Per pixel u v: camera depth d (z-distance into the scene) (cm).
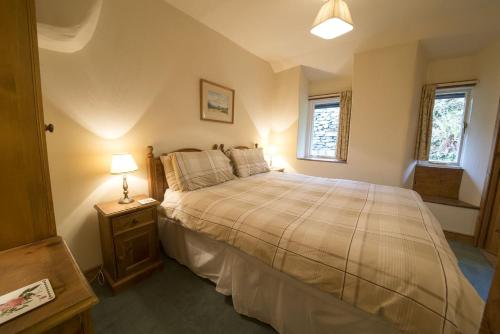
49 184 90
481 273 189
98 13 140
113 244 152
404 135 260
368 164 288
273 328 130
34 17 82
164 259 198
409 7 203
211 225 145
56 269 73
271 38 276
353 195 186
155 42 202
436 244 102
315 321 110
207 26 249
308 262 103
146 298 151
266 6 211
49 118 145
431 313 74
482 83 252
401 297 80
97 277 172
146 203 171
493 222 220
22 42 80
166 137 221
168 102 220
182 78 230
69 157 157
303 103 367
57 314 56
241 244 127
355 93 289
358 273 91
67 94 152
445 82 280
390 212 144
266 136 378
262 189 207
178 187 197
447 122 290
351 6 202
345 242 103
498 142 216
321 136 382
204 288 162
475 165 256
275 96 379
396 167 269
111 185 181
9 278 68
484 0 192
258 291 131
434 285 78
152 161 202
